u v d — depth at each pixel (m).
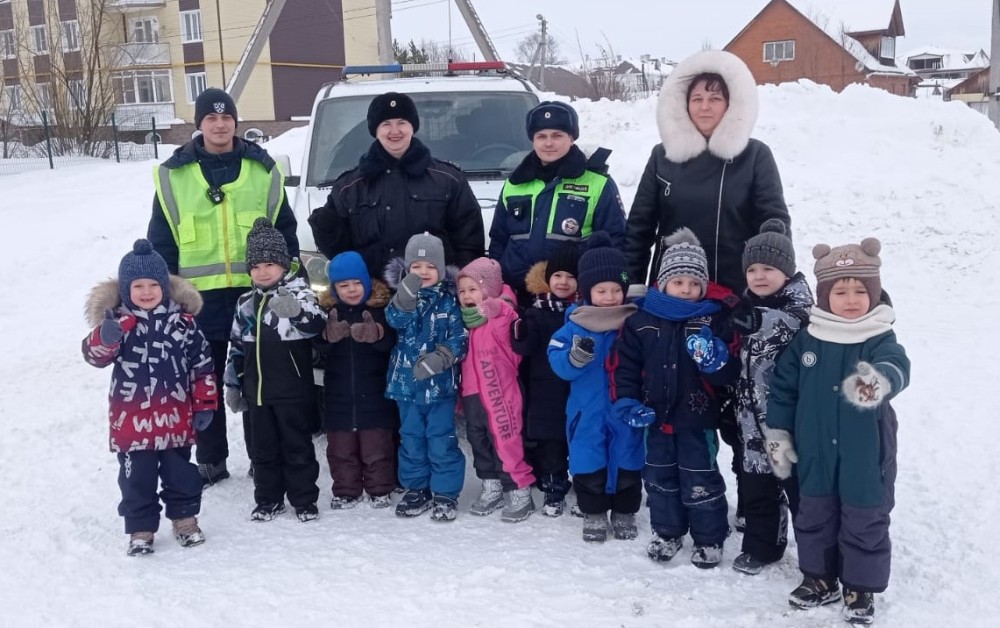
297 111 40.47
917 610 3.11
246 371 4.08
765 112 12.12
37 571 3.65
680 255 3.50
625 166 11.48
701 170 3.81
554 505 4.11
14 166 23.28
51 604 3.36
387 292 4.15
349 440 4.21
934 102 11.52
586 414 3.75
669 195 3.89
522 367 4.21
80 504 4.38
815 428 3.08
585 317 3.67
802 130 11.37
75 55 29.42
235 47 39.44
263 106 39.41
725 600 3.24
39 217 13.95
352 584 3.44
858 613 3.02
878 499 2.99
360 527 4.03
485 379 4.04
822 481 3.08
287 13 39.31
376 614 3.19
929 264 8.38
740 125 3.68
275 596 3.36
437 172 4.29
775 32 40.59
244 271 4.52
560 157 4.17
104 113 27.84
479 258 4.15
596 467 3.74
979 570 3.37
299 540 3.89
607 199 4.18
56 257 11.48
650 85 35.12
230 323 4.53
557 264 3.95
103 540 3.95
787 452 3.17
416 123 4.23
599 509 3.78
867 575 2.99
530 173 4.24
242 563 3.67
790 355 3.19
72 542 3.92
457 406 4.36
